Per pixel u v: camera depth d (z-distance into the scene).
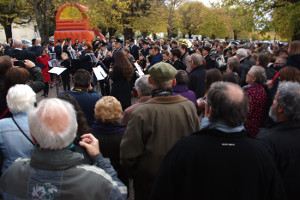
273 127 1.81
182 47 7.28
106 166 1.66
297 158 1.66
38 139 1.30
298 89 1.75
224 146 1.36
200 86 4.61
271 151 1.62
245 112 1.42
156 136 2.09
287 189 1.67
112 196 1.41
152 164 2.10
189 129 2.18
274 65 4.75
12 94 2.18
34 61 7.25
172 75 2.23
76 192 1.31
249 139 1.42
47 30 15.07
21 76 2.93
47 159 1.32
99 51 8.59
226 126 1.41
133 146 2.10
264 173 1.34
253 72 3.23
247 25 8.02
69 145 1.42
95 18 14.86
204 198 1.34
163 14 23.16
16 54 6.09
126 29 22.30
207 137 1.41
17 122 2.13
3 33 34.62
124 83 5.18
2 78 3.31
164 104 2.16
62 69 6.20
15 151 2.06
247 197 1.31
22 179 1.34
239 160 1.33
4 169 2.06
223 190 1.33
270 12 7.77
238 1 8.05
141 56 10.28
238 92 1.44
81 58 8.40
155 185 1.44
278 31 7.58
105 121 2.57
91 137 1.74
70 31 18.05
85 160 1.75
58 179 1.32
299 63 3.88
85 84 3.33
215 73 3.49
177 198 1.41
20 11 24.12
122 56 5.11
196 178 1.36
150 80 2.41
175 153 1.42
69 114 1.38
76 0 14.70
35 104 2.44
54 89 10.52
